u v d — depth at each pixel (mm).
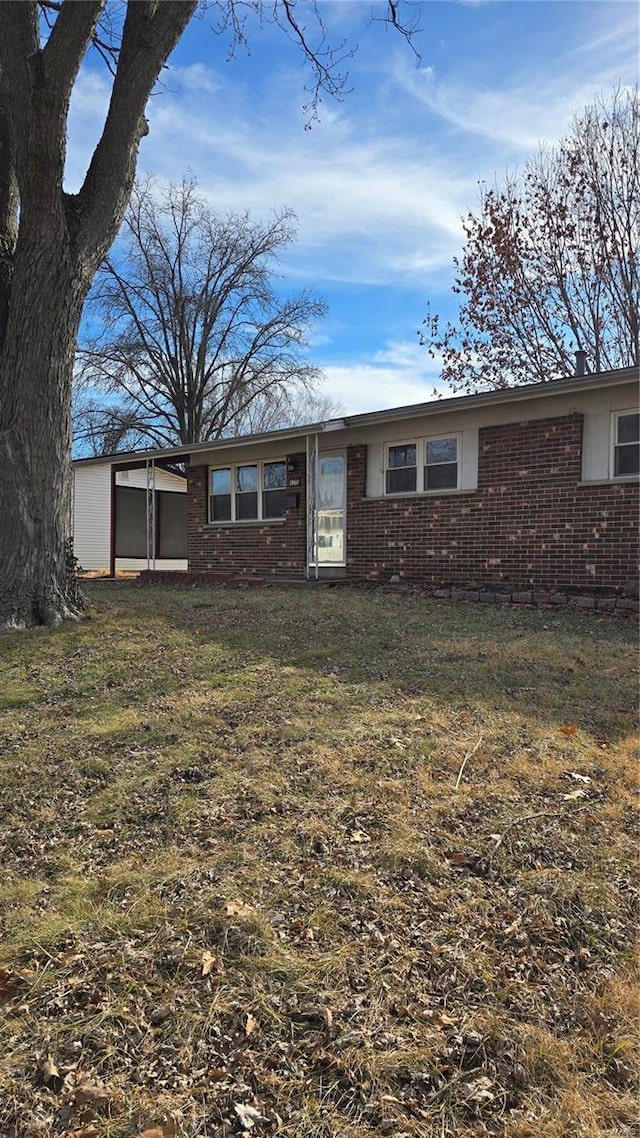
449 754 3953
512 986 2191
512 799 3436
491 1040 1965
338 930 2424
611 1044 1959
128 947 2316
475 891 2684
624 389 9180
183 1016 2025
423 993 2145
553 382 9055
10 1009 2043
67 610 7711
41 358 7555
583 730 4387
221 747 4023
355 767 3752
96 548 22672
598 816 3271
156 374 29906
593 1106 1764
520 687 5293
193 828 3111
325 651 6352
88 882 2691
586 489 9477
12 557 7434
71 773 3686
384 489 12016
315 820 3170
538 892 2676
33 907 2535
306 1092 1786
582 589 9516
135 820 3201
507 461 10320
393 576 11797
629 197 18984
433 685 5309
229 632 7180
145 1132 1663
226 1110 1729
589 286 20016
